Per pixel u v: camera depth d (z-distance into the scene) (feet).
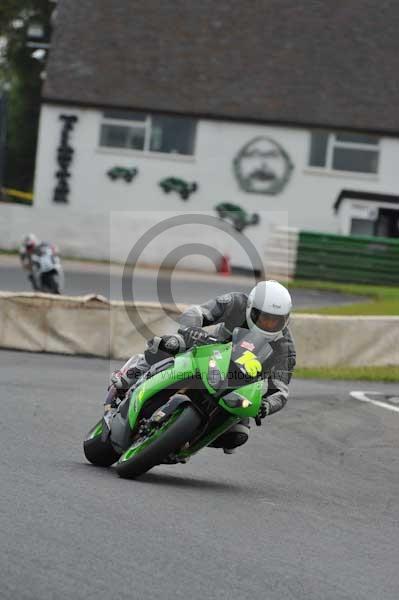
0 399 112.78
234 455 96.02
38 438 92.48
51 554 54.03
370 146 390.42
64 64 394.32
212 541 60.59
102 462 82.79
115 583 50.52
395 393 144.97
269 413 78.54
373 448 105.81
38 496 67.26
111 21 405.59
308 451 101.60
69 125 388.98
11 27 562.25
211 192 389.80
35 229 361.92
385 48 407.44
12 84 566.36
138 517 64.34
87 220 361.92
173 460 76.33
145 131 390.01
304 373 160.86
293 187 388.78
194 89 391.86
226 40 404.16
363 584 55.36
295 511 73.00
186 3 412.57
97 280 284.61
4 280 263.08
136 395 77.05
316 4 414.82
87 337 166.71
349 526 69.87
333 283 333.01
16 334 166.50
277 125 387.96
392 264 334.03
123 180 389.80
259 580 53.67
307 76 397.19
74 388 128.47
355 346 170.91
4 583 48.75
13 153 563.48
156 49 400.26
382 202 371.76
